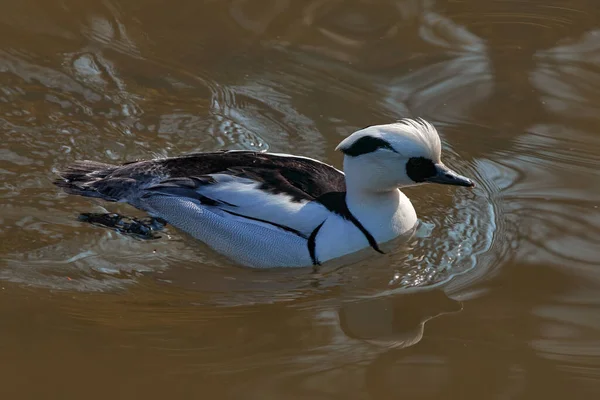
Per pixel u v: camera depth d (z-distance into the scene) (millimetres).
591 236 12391
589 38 17500
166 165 12992
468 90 15930
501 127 14992
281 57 16844
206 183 12406
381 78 16344
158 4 18250
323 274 12016
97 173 13352
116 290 11570
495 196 13453
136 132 14680
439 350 10281
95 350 10203
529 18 18219
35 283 11555
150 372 9844
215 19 17922
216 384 9672
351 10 18406
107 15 17781
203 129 14820
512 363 10016
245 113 15250
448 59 16875
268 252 12102
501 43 17344
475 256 12219
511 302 11133
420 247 12492
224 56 16812
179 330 10703
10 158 13953
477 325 10719
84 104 15266
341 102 15586
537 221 12781
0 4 17812
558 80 16188
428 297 11398
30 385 9547
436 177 11789
